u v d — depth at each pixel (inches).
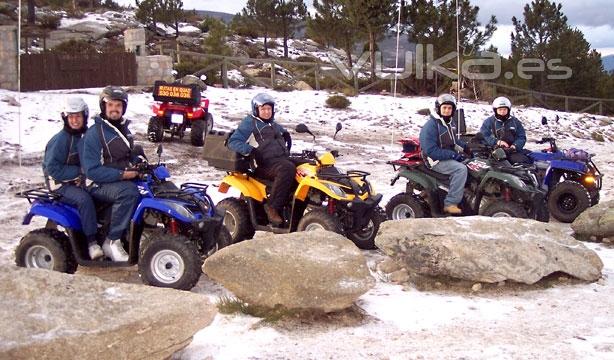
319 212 337.4
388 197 515.8
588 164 463.5
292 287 242.5
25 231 389.4
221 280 252.2
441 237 293.6
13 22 1624.0
